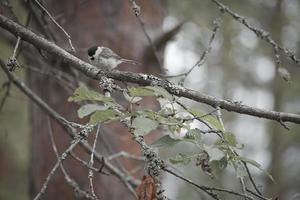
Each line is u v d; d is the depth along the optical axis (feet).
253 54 54.24
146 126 16.81
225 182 49.52
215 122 18.16
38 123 37.93
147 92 17.65
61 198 36.55
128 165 36.78
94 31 37.06
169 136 18.24
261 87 58.85
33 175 38.11
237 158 18.31
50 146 37.27
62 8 36.52
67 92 36.47
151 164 18.26
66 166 36.52
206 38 49.29
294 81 55.88
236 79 56.85
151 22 38.37
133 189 30.45
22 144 53.26
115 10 37.68
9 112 50.24
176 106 19.54
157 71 37.81
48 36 29.25
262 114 21.25
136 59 37.50
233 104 21.44
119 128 36.96
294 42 56.13
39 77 37.32
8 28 23.66
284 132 59.36
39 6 22.25
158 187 18.40
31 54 34.22
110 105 17.74
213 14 41.34
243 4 47.55
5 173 55.06
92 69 22.71
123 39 37.45
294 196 25.64
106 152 36.01
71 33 36.68
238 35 51.11
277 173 57.67
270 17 51.06
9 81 31.27
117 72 22.36
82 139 18.62
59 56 23.39
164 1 39.19
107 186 36.35
